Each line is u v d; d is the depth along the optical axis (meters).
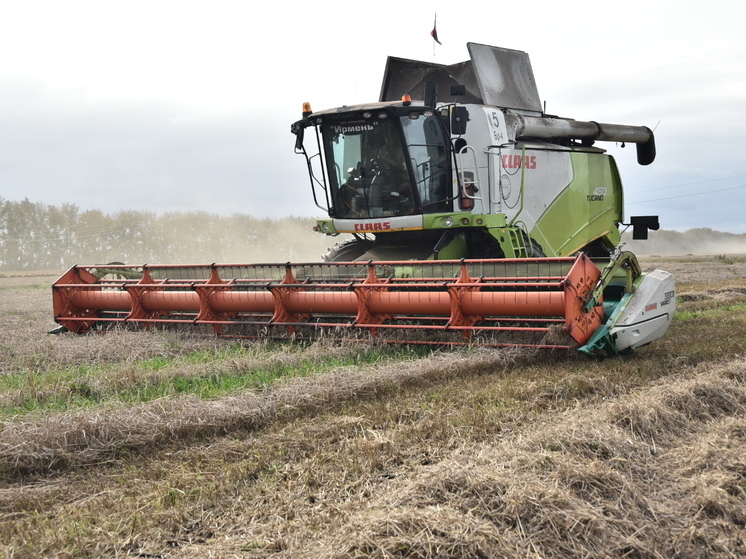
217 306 9.62
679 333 9.72
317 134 10.73
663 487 4.21
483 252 10.30
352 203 10.62
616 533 3.59
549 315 7.57
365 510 3.87
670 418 5.33
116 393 6.54
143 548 3.64
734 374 6.67
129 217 69.31
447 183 10.08
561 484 4.02
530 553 3.39
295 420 5.70
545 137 11.60
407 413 5.74
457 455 4.54
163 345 8.82
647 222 13.66
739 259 40.31
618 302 7.88
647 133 13.73
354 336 8.57
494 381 6.71
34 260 69.81
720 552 3.49
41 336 10.52
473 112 10.28
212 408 5.68
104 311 10.82
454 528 3.49
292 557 3.43
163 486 4.39
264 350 8.41
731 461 4.41
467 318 8.10
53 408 6.10
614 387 6.40
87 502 4.25
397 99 12.51
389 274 9.05
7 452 4.86
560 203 11.64
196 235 68.12
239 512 4.02
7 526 3.94
